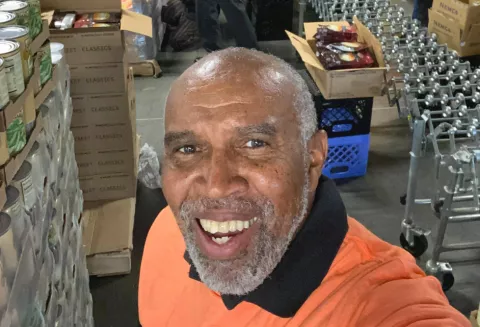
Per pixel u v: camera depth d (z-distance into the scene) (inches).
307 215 45.1
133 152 122.6
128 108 117.0
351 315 41.1
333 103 133.3
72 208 77.9
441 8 125.7
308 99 42.9
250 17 225.9
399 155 153.2
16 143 46.8
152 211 132.5
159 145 157.8
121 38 110.0
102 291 109.7
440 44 124.3
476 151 95.6
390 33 131.1
